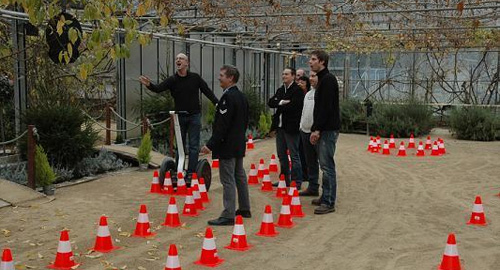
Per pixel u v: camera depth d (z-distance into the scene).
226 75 7.43
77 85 14.87
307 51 24.98
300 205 8.29
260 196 9.65
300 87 9.66
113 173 11.62
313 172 9.52
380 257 6.37
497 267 6.07
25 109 11.34
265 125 18.94
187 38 16.67
